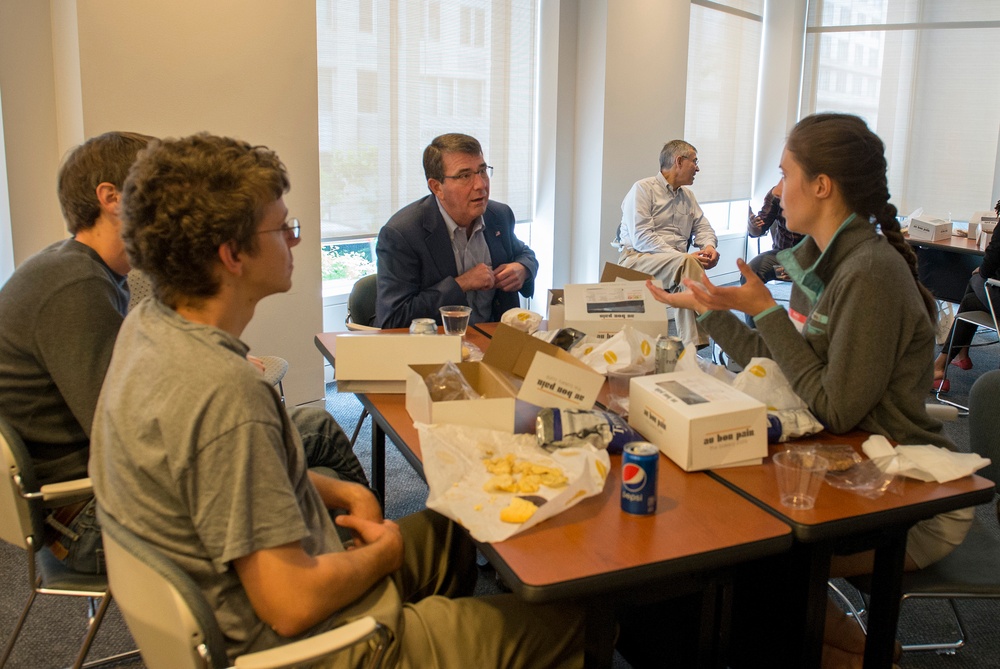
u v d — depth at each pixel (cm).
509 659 135
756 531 129
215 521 110
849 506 138
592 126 521
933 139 664
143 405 111
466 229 290
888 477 149
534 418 162
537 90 513
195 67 317
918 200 680
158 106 311
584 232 540
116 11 295
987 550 180
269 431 113
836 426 163
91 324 161
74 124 303
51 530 166
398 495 301
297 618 115
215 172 117
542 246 537
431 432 149
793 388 170
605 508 136
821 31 678
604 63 505
